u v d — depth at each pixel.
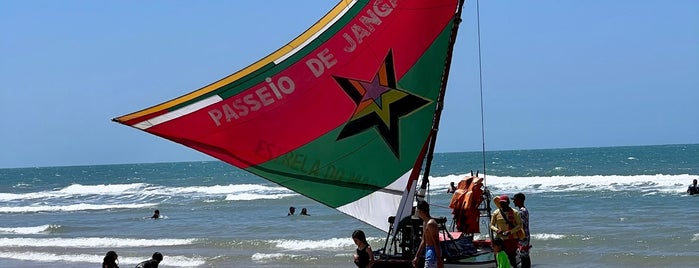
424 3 10.23
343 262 21.14
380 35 10.25
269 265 21.03
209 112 9.78
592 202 38.06
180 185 77.19
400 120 10.25
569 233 25.92
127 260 22.66
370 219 10.30
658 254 20.66
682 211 32.09
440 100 10.30
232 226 32.75
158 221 36.84
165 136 9.63
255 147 9.97
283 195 52.00
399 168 10.24
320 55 10.20
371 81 10.25
